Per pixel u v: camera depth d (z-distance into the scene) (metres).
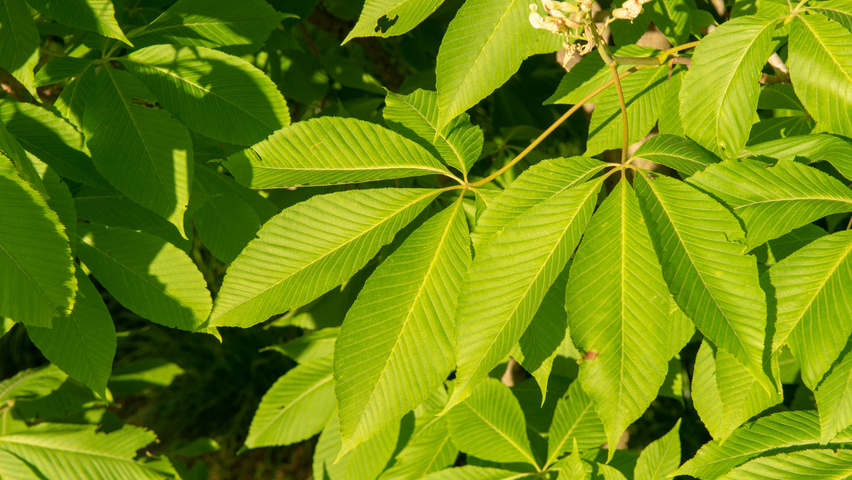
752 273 0.93
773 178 0.96
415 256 0.98
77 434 1.27
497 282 0.95
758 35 0.96
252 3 1.12
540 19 0.97
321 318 1.44
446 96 0.98
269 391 1.27
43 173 1.02
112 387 1.84
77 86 1.07
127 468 1.26
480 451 1.16
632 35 1.11
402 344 0.97
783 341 0.94
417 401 0.97
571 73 1.08
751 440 1.02
